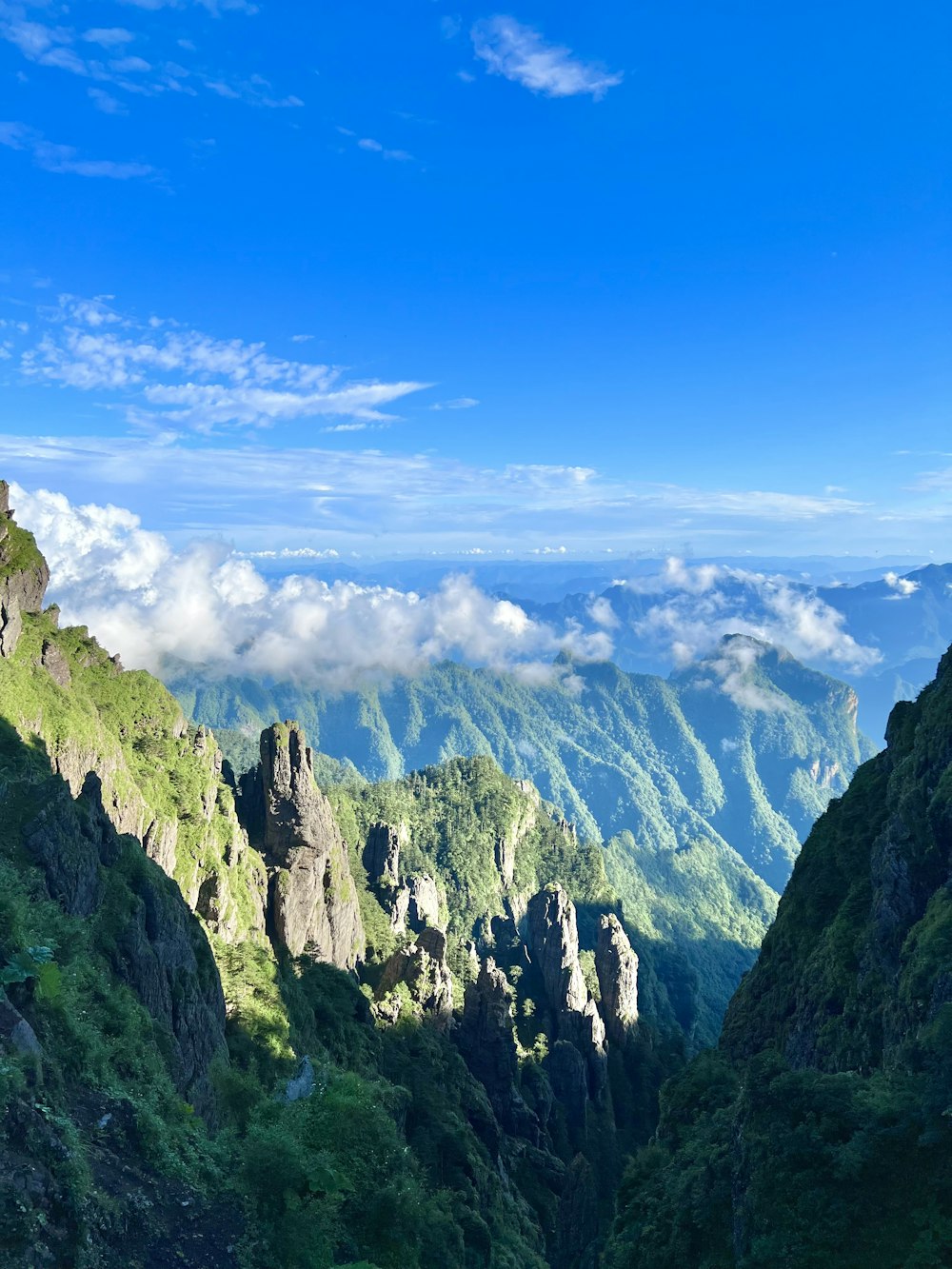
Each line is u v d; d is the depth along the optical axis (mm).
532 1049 139125
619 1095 145750
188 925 64500
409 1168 39125
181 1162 28469
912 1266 33812
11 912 32375
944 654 71938
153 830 97812
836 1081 41969
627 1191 58719
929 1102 37719
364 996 113500
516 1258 76312
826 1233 36125
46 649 103500
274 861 125125
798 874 77625
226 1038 71938
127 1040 36250
